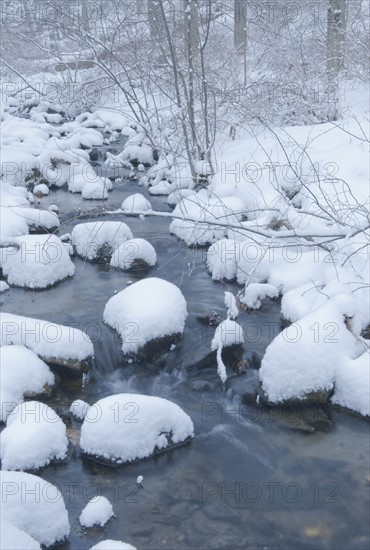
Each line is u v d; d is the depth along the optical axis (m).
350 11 16.30
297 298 6.96
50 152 12.76
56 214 10.67
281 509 4.57
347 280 7.05
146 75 12.30
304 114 12.67
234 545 4.25
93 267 8.69
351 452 5.14
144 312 6.53
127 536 4.33
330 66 13.99
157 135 13.54
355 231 6.78
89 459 5.05
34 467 4.91
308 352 5.71
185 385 6.14
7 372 5.68
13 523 4.10
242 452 5.18
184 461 5.09
